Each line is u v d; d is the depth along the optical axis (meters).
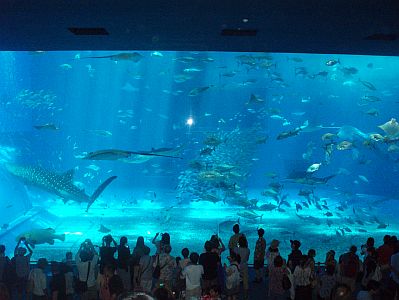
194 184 29.08
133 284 8.68
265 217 24.52
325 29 9.22
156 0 7.42
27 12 8.12
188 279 8.34
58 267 8.16
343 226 22.34
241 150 33.78
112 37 10.17
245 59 24.80
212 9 7.86
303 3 7.48
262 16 8.29
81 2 7.52
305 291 8.79
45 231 11.40
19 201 24.73
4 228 20.06
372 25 8.83
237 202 21.02
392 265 9.05
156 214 24.86
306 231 21.17
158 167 42.59
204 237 19.75
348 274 9.38
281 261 9.14
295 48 11.26
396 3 7.41
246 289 10.06
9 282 9.12
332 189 38.41
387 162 35.94
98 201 30.00
